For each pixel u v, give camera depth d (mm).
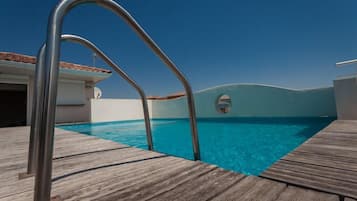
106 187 1110
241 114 8125
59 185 1156
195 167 1407
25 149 2490
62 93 9594
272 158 3504
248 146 4387
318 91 6352
